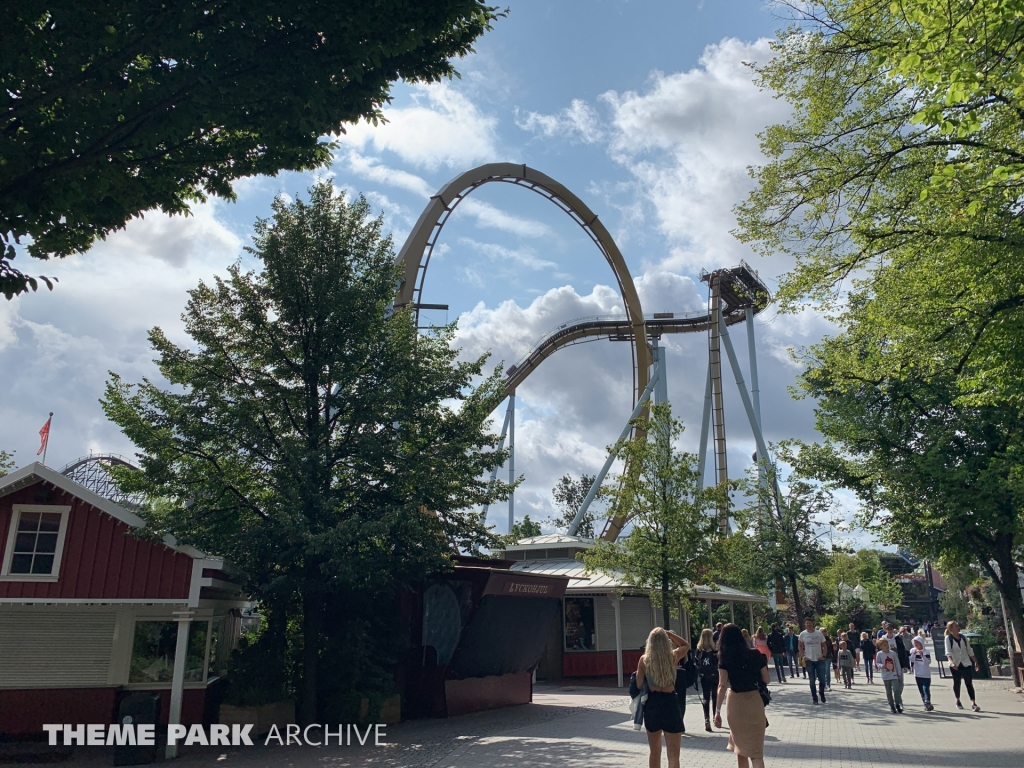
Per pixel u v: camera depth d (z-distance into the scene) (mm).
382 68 10352
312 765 13695
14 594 15062
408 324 20703
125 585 15391
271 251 18984
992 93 10727
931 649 55094
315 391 19250
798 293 13922
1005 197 11086
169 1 8766
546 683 31516
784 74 13375
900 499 21609
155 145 9781
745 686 9336
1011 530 19641
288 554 16766
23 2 8469
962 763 12125
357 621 19078
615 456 26156
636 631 34562
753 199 14023
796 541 43594
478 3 9609
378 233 20656
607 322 60406
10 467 33125
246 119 10016
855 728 16625
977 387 14117
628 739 15633
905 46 10047
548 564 34250
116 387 18031
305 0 9062
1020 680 25516
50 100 9023
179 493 17891
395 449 18922
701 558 24766
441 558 18109
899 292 13141
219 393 18516
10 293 9367
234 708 16688
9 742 16062
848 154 13164
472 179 49688
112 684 16547
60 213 9742
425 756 14156
